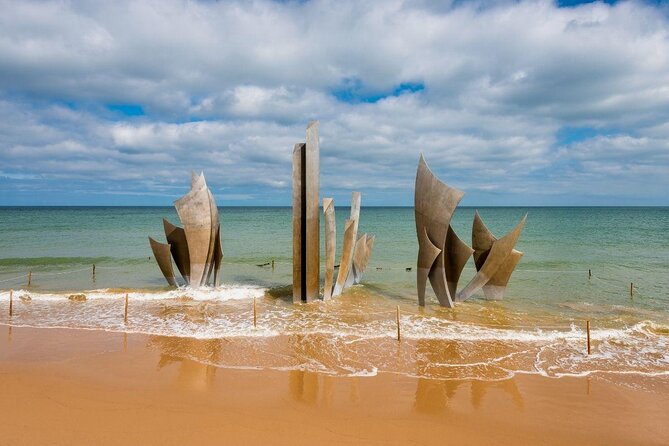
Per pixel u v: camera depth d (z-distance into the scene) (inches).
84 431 250.4
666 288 692.7
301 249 587.8
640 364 377.1
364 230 1833.2
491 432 261.3
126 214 3331.7
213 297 609.3
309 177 572.4
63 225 1957.4
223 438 246.4
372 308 559.8
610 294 651.5
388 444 245.1
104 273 806.5
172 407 283.7
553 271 847.7
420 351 400.8
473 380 338.6
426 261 565.9
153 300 592.1
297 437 250.1
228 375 340.2
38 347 399.5
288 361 372.2
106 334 440.5
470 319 510.6
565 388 327.0
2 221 2272.4
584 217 3307.1
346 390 316.5
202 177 639.8
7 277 762.8
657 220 2785.4
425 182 566.3
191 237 638.5
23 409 276.8
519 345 421.1
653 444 251.9
